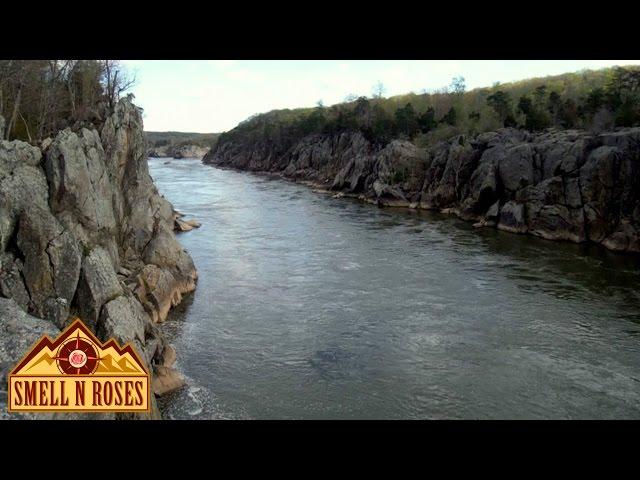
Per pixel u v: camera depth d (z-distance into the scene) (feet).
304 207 294.66
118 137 132.57
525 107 315.37
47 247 78.79
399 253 179.32
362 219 252.42
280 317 118.11
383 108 470.39
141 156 144.56
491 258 172.45
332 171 427.74
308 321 115.85
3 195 77.77
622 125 233.14
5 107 148.56
